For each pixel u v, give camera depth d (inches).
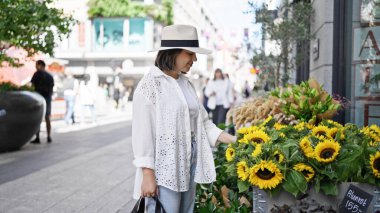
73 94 662.5
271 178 110.5
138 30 1636.3
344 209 110.8
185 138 107.8
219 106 504.1
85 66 1668.3
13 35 335.6
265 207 114.6
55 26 346.0
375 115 228.7
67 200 215.3
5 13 318.7
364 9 233.5
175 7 1814.7
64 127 625.0
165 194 105.3
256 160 113.0
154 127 105.8
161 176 104.3
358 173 112.2
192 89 115.8
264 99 217.9
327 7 258.5
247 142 121.4
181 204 112.8
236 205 135.9
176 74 111.9
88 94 683.4
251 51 405.7
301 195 114.0
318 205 107.3
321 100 177.3
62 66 906.1
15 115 353.7
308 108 173.2
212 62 2160.4
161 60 109.9
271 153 114.3
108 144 427.2
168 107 106.0
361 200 108.0
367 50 231.6
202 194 155.9
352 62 242.1
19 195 223.9
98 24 1641.2
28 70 579.5
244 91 663.8
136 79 1706.4
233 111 245.0
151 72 108.5
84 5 1608.0
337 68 254.2
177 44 107.8
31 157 340.8
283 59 336.2
